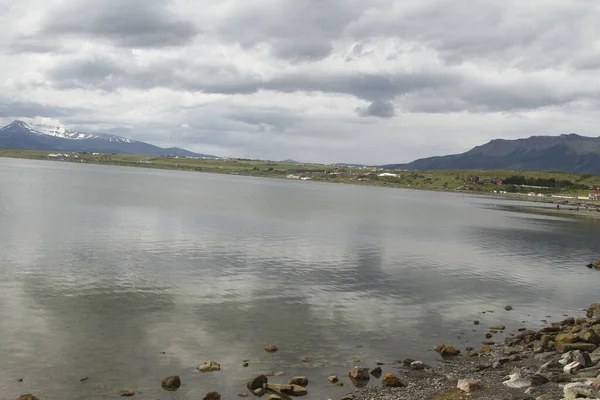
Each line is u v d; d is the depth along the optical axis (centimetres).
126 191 18812
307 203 18788
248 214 12812
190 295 4544
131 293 4503
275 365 3039
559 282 6078
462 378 2897
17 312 3781
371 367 3075
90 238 7462
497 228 12975
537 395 2545
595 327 3728
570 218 18162
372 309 4416
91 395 2534
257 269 5862
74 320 3678
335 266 6322
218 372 2892
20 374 2734
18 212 10256
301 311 4231
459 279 5944
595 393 2356
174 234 8375
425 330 3897
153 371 2862
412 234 10581
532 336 3700
